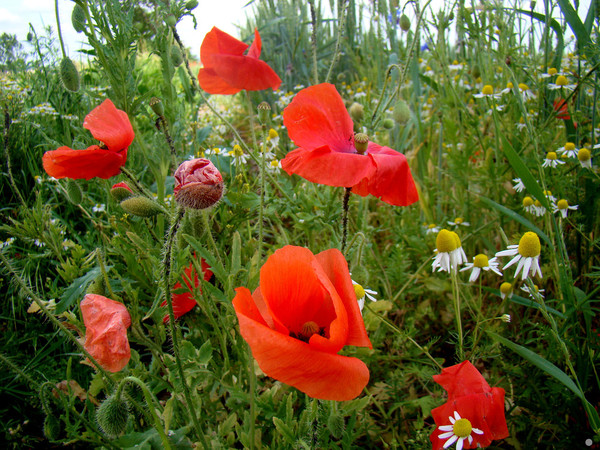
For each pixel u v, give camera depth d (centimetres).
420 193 54
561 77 48
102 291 29
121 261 39
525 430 35
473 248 54
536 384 34
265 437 31
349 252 38
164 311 29
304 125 27
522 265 29
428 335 47
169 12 39
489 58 58
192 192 20
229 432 29
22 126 62
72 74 36
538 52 59
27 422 36
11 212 55
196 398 28
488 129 63
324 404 26
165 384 28
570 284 33
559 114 48
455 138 54
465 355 32
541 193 33
